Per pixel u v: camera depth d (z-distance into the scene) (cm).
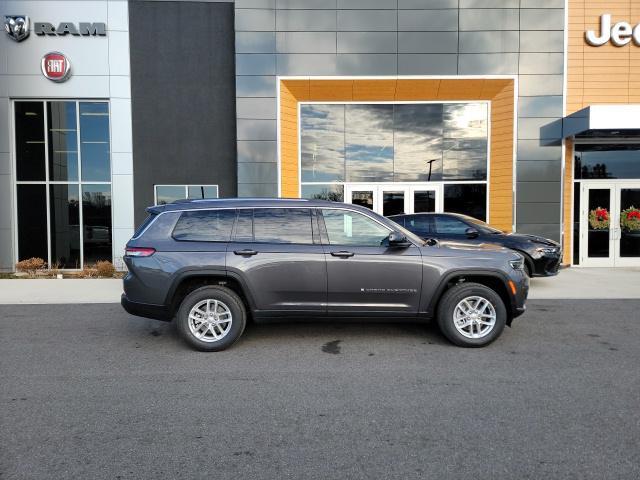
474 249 571
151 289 542
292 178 1374
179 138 1388
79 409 386
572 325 665
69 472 291
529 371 473
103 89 1357
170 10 1372
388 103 1387
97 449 320
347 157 1398
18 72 1332
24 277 1226
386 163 1401
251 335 614
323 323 675
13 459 306
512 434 339
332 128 1393
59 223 1370
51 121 1359
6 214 1345
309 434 342
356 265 546
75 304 848
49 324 689
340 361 509
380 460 305
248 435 341
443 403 396
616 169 1361
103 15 1352
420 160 1398
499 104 1346
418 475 288
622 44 1309
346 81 1327
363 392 421
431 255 553
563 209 1328
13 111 1345
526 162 1327
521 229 1331
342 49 1321
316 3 1315
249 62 1317
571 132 1260
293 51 1317
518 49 1312
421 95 1361
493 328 550
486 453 313
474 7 1311
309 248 550
